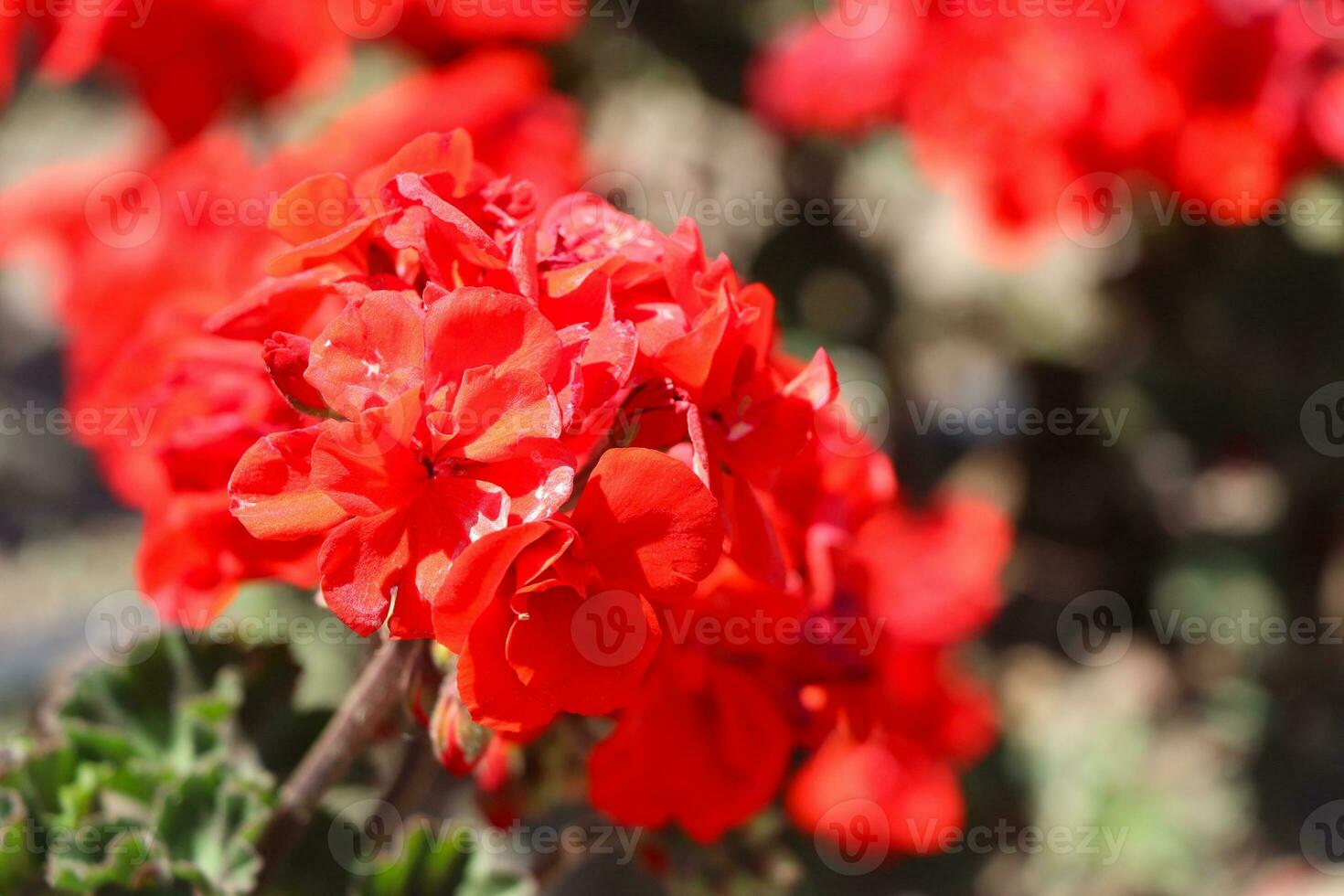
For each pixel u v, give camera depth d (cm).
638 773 43
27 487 128
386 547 36
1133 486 97
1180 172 67
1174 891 94
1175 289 85
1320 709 97
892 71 77
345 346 36
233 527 42
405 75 86
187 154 59
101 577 118
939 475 102
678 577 37
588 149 85
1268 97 66
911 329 98
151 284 53
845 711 43
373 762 48
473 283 38
